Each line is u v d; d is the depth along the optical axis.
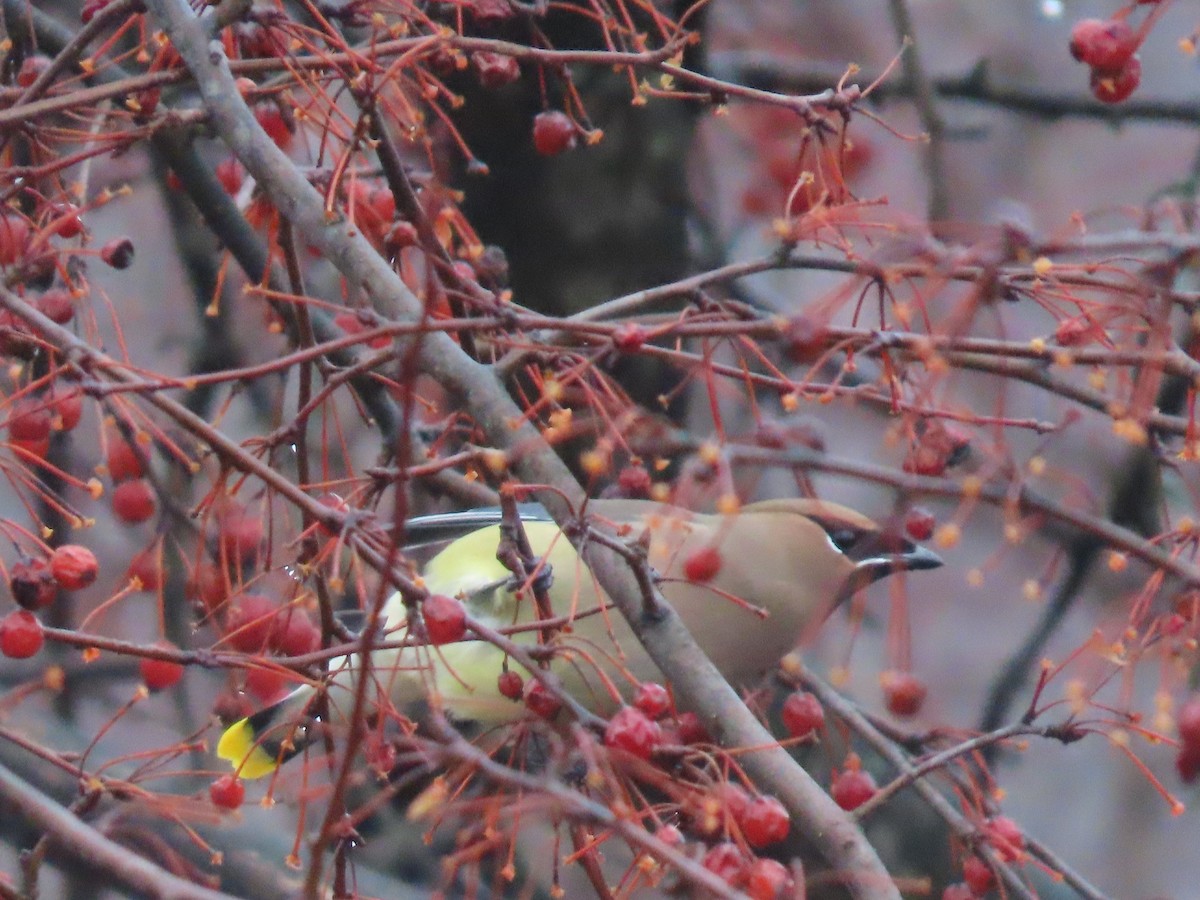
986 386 14.10
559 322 6.21
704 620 9.40
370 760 6.30
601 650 6.41
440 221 7.54
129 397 6.79
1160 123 15.68
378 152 6.93
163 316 15.27
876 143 14.91
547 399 6.37
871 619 10.87
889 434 6.41
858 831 6.12
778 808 5.94
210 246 12.08
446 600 5.99
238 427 13.26
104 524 13.78
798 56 16.05
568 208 11.15
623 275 11.20
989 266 6.04
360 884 10.38
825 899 9.34
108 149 7.09
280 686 6.96
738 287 11.78
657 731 5.92
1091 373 7.15
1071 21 18.20
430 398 9.48
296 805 7.38
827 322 6.38
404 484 5.06
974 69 13.01
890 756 7.70
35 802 4.94
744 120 11.54
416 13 7.31
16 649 5.96
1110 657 6.56
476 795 7.10
